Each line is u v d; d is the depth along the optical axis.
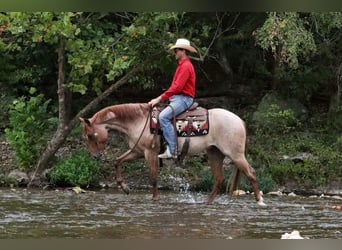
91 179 13.68
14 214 9.22
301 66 17.02
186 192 13.34
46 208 9.93
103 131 10.57
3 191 12.45
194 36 16.36
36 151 13.91
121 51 13.49
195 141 10.22
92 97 17.92
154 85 17.58
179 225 8.38
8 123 16.73
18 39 14.73
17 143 13.72
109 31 15.73
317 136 16.31
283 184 14.55
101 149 10.62
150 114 10.44
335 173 14.64
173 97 10.26
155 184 10.86
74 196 11.76
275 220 9.05
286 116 16.31
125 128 10.62
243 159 10.24
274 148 15.69
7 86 17.77
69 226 8.20
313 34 15.44
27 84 17.94
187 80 10.19
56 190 12.91
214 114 10.28
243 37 16.81
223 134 10.18
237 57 18.45
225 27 17.14
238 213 9.66
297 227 8.47
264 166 14.94
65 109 13.76
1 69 17.45
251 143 15.98
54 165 13.82
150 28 13.25
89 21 13.76
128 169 14.43
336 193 14.25
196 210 9.90
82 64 12.73
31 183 13.41
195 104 10.31
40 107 14.09
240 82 18.61
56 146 13.57
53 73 18.05
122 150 15.15
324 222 8.98
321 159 14.96
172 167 14.59
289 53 13.66
